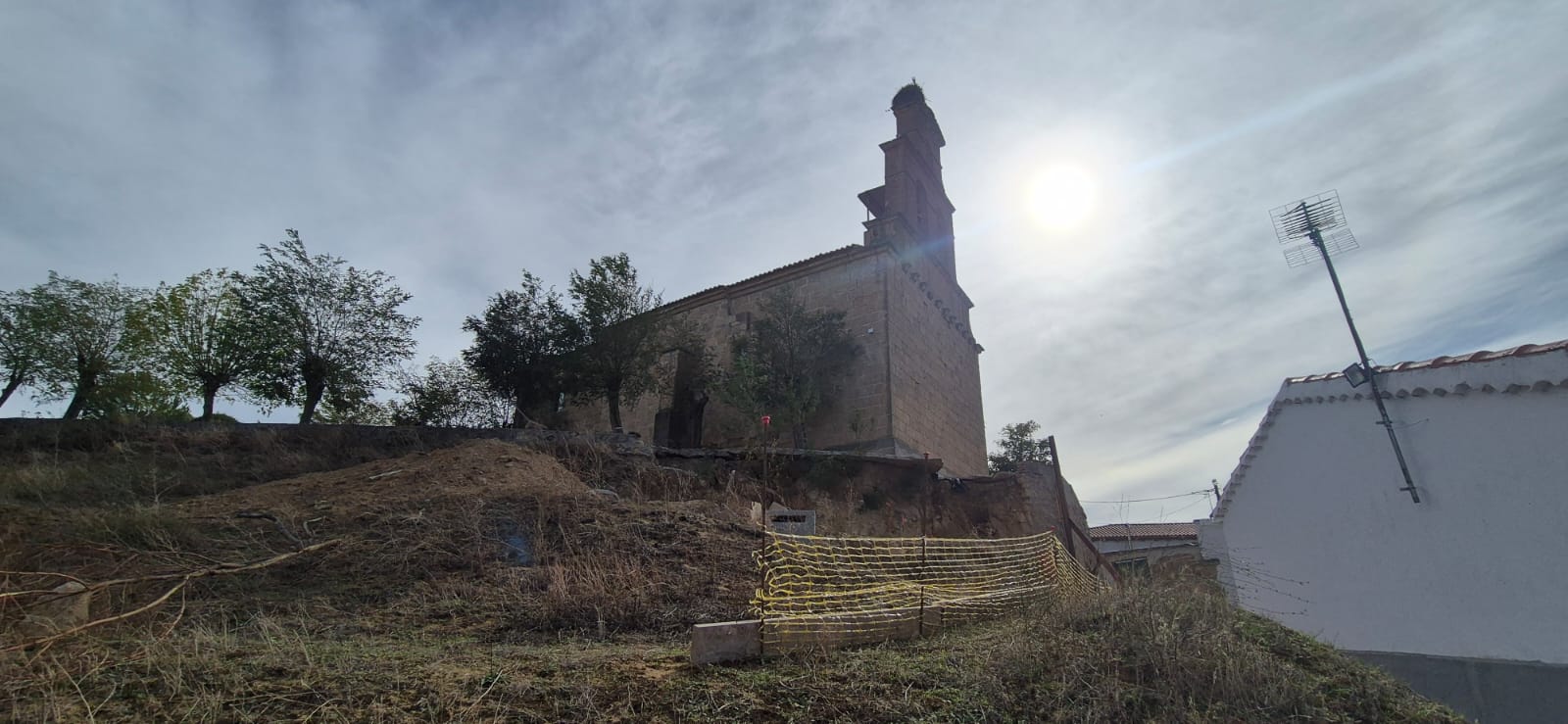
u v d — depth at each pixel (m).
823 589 7.70
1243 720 4.86
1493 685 7.74
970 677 5.14
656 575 8.35
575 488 11.70
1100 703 4.86
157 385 26.17
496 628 6.81
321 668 4.60
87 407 25.08
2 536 8.07
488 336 26.28
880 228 27.48
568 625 6.94
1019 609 7.94
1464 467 8.31
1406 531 8.94
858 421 24.41
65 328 25.14
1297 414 10.70
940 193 33.53
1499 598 7.84
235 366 24.38
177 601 7.11
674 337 27.69
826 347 25.02
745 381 23.64
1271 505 10.97
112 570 7.61
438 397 27.62
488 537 9.05
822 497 17.08
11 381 24.88
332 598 7.41
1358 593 9.44
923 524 16.92
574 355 25.05
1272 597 10.62
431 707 4.03
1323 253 10.50
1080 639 5.90
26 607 5.79
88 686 4.11
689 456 17.08
